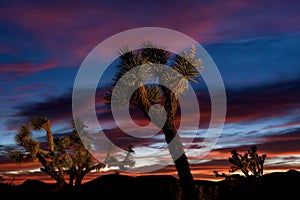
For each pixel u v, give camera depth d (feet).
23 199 39.37
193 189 24.35
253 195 28.07
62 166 43.21
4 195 39.68
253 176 29.63
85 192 41.29
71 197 40.37
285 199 26.61
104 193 39.52
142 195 36.37
